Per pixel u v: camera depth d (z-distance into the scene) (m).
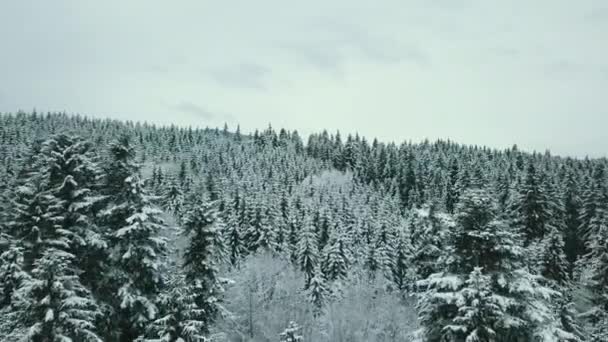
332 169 157.25
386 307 52.72
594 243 35.44
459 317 11.72
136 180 18.30
